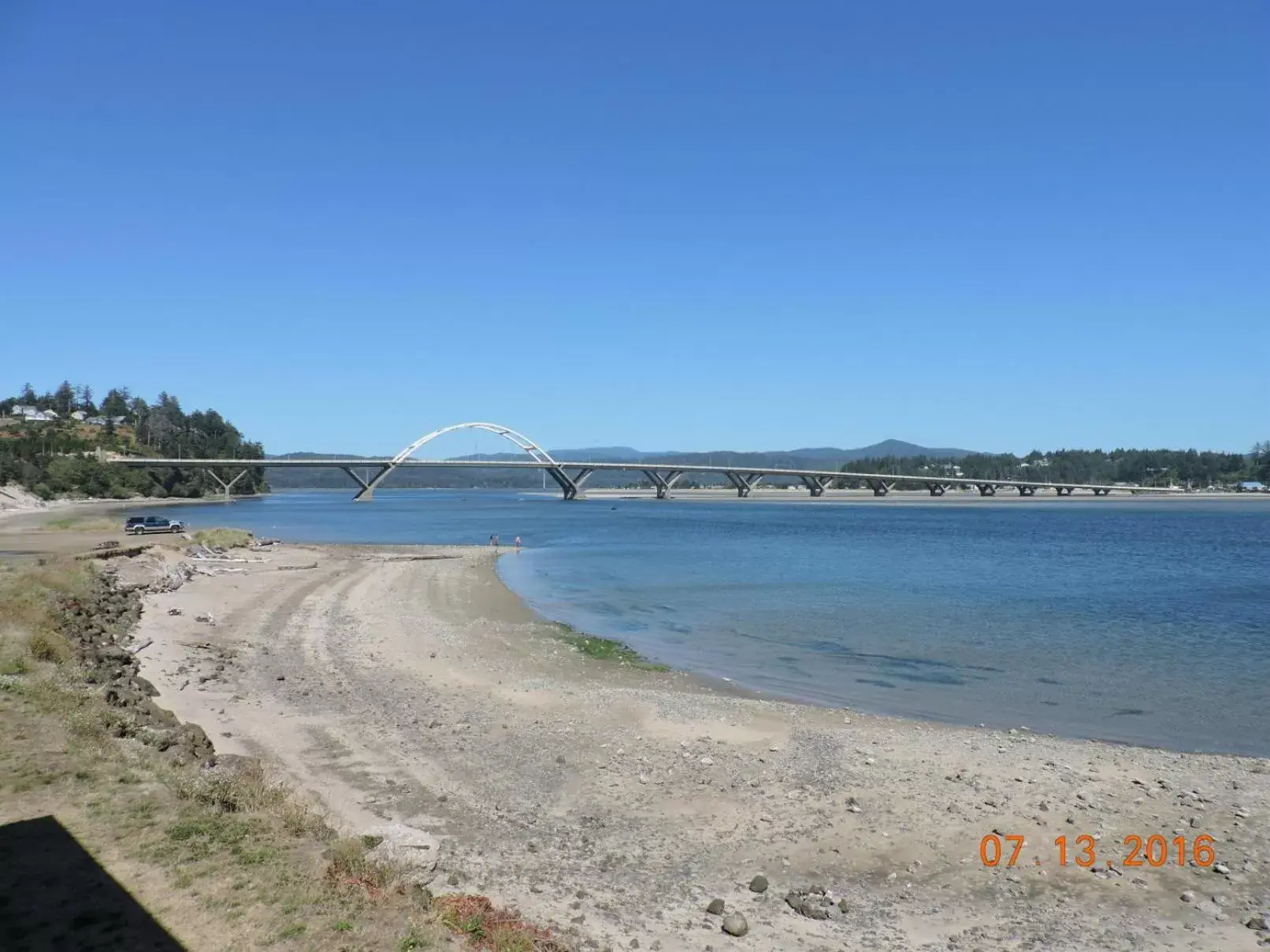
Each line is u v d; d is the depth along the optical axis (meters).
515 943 6.97
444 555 57.50
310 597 33.94
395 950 6.05
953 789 12.90
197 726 13.76
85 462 153.62
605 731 15.92
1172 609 34.53
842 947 8.30
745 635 28.69
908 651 25.78
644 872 9.91
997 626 30.38
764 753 14.66
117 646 19.91
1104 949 8.39
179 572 37.25
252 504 184.00
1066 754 14.84
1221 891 9.67
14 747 9.37
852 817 11.76
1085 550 68.81
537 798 12.29
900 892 9.59
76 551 36.94
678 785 12.99
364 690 18.75
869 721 17.42
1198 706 19.27
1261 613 33.34
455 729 15.70
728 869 10.12
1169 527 109.56
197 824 7.84
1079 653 25.47
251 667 20.52
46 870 6.72
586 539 81.69
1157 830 11.39
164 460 176.38
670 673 22.45
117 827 7.60
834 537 85.88
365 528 97.00
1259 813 11.99
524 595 39.12
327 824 9.34
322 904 6.59
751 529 100.62
